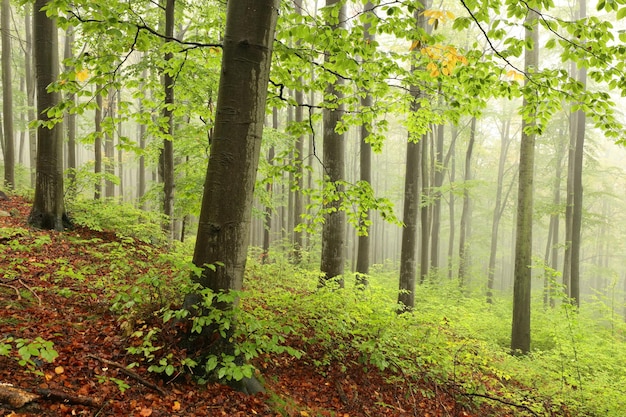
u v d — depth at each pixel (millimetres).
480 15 3811
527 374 7258
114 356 3646
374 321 5688
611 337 9977
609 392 5910
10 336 3506
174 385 3502
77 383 3150
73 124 16188
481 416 5262
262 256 13641
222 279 3629
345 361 5348
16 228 6871
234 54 3496
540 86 4598
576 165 14742
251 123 3586
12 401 2592
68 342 3742
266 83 3648
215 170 3600
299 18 4465
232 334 3752
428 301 13234
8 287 4539
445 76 4980
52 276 5402
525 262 9492
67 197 9703
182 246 9258
